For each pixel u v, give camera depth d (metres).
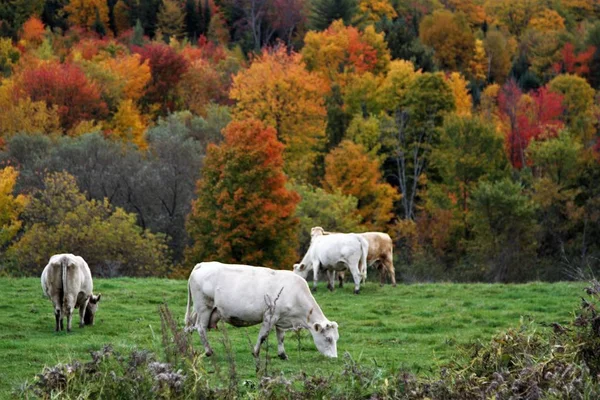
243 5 136.50
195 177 57.28
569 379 10.16
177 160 58.00
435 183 68.19
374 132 71.12
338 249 24.69
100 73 85.12
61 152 58.62
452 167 65.12
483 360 11.70
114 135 70.06
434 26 111.69
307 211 56.53
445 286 26.33
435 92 74.31
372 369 11.41
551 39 113.56
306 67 90.38
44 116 69.62
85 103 76.50
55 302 18.20
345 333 18.83
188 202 56.56
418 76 75.56
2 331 18.23
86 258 42.75
